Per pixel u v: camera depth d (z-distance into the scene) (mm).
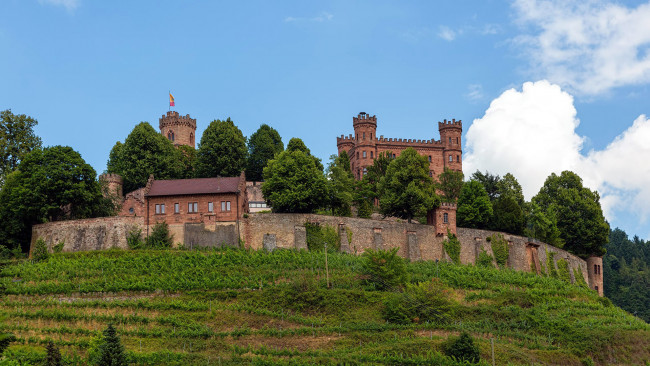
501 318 87625
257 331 77812
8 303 81188
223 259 95562
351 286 90938
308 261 96938
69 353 69750
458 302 92188
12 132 124000
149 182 106438
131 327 77875
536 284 103812
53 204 104750
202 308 82500
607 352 82375
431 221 118750
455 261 115438
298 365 69500
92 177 108562
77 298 84875
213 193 104125
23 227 105438
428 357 72438
